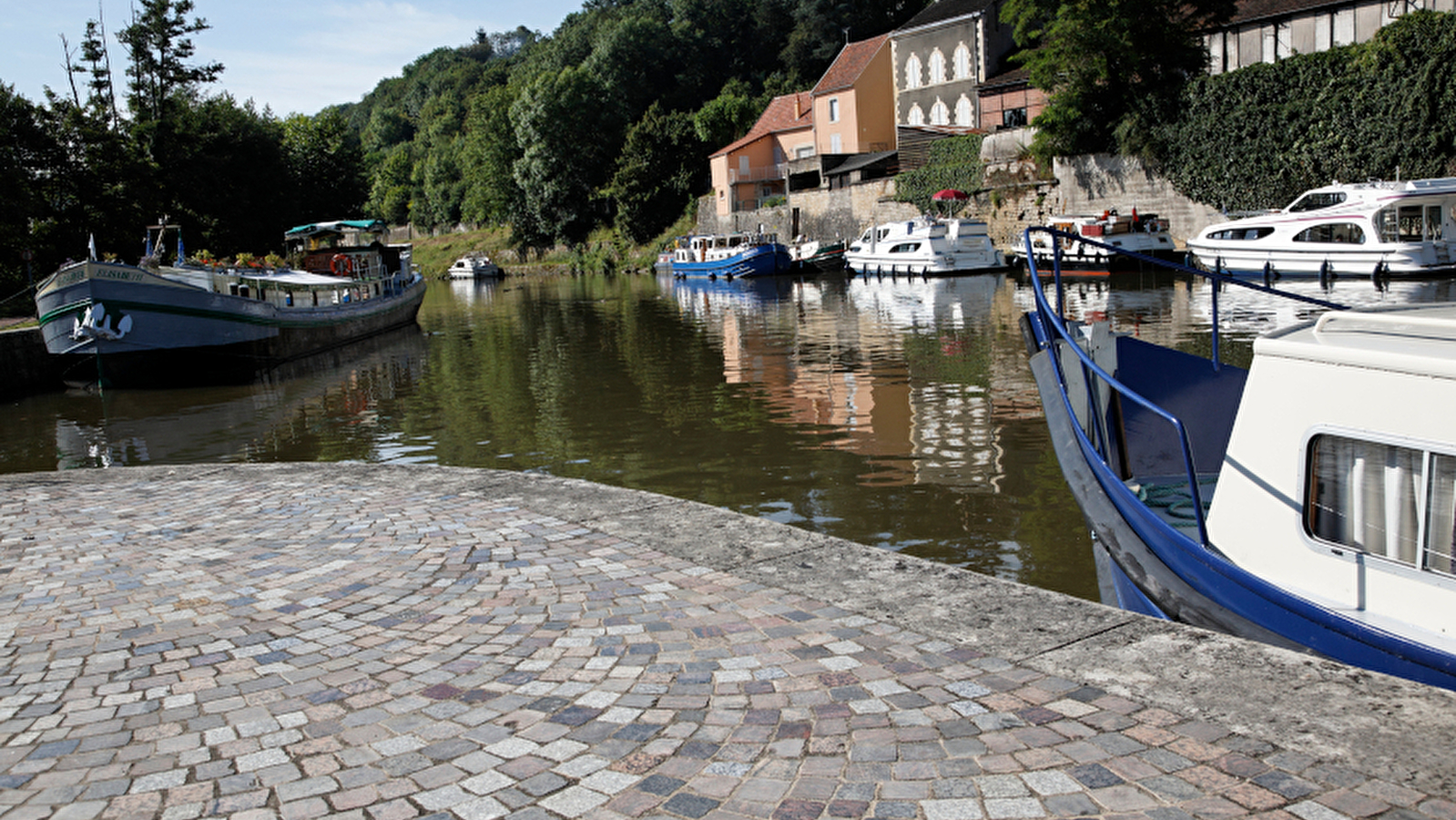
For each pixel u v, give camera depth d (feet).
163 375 82.69
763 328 94.43
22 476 30.99
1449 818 9.09
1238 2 138.72
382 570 18.60
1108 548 20.18
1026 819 9.37
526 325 117.60
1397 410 14.57
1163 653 13.02
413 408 63.00
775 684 12.64
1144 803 9.55
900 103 202.18
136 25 181.88
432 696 12.73
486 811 9.95
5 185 130.82
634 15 347.15
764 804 9.87
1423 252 96.12
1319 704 11.39
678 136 247.91
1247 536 16.87
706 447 45.09
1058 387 21.86
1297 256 102.99
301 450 52.31
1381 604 15.05
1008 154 154.30
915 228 145.38
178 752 11.42
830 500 35.32
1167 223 127.34
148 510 24.97
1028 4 135.54
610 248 253.85
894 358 68.80
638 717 11.88
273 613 16.34
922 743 10.93
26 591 18.04
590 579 17.39
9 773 11.02
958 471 38.14
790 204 200.64
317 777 10.73
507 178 289.94
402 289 131.34
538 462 44.91
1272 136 118.42
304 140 230.48
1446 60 103.76
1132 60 127.13
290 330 94.53
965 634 14.02
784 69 299.58
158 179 163.73
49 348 81.20
